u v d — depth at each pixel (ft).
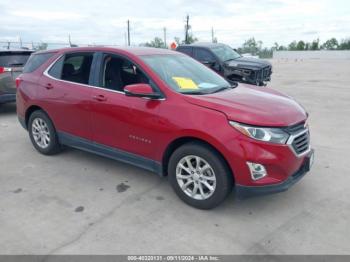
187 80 13.05
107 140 13.83
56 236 10.18
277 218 11.22
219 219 11.16
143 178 14.43
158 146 12.10
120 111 12.89
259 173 10.41
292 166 10.80
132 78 13.09
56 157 16.90
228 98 11.75
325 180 14.12
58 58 15.90
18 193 13.01
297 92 39.19
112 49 13.96
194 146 11.23
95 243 9.86
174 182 12.15
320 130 21.83
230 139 10.37
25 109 17.17
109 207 11.95
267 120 10.41
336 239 10.06
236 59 37.78
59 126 15.79
